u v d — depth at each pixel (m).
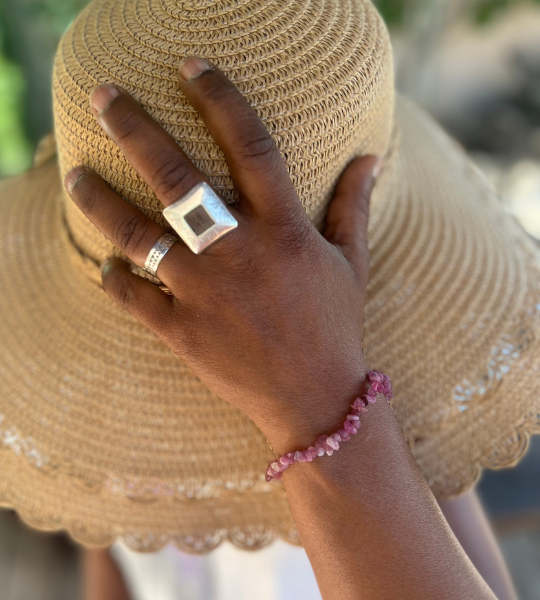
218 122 0.31
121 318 0.41
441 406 0.41
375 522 0.32
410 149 0.48
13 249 0.46
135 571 0.56
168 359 0.40
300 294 0.33
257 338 0.33
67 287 0.43
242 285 0.33
